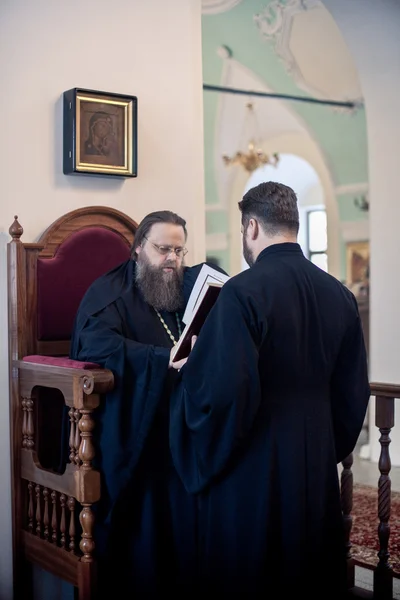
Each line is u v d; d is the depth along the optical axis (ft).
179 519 11.25
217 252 41.09
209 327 9.51
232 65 33.63
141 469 11.52
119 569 11.55
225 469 9.84
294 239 10.03
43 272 13.28
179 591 11.26
